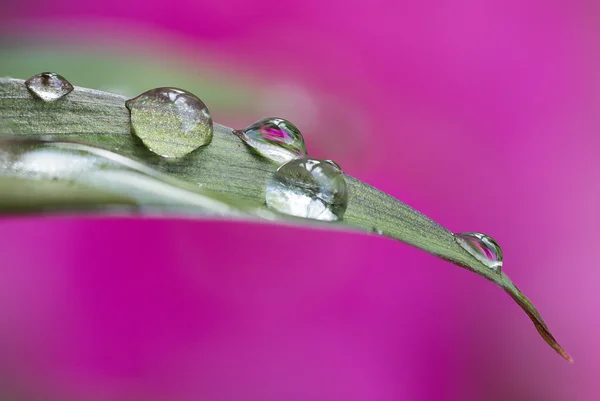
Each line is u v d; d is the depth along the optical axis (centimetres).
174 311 11
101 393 11
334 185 9
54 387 11
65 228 11
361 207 9
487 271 9
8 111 9
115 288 11
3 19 11
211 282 11
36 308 11
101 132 9
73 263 11
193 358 11
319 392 11
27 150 9
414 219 9
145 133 9
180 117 10
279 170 10
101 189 9
